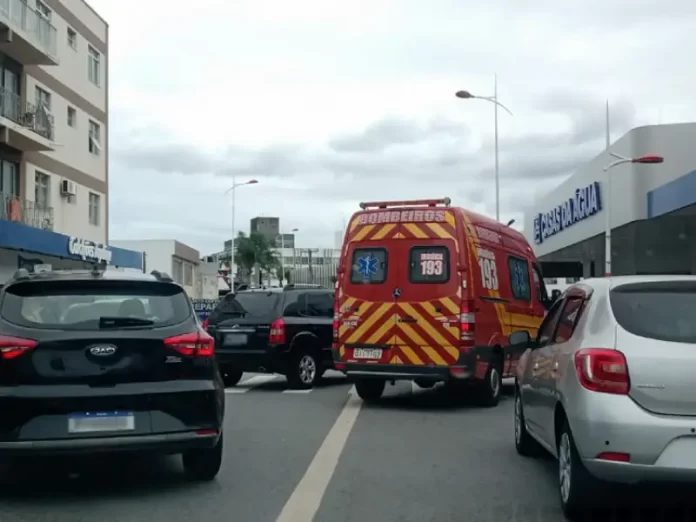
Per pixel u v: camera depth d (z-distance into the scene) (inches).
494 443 366.3
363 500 262.7
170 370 260.4
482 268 489.1
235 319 587.2
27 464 318.7
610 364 219.5
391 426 416.8
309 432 396.2
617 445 213.3
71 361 251.6
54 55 1202.0
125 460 325.1
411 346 471.2
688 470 209.2
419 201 490.9
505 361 516.7
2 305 258.1
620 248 1316.4
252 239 2861.7
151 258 2374.5
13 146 1133.1
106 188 1473.9
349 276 493.4
